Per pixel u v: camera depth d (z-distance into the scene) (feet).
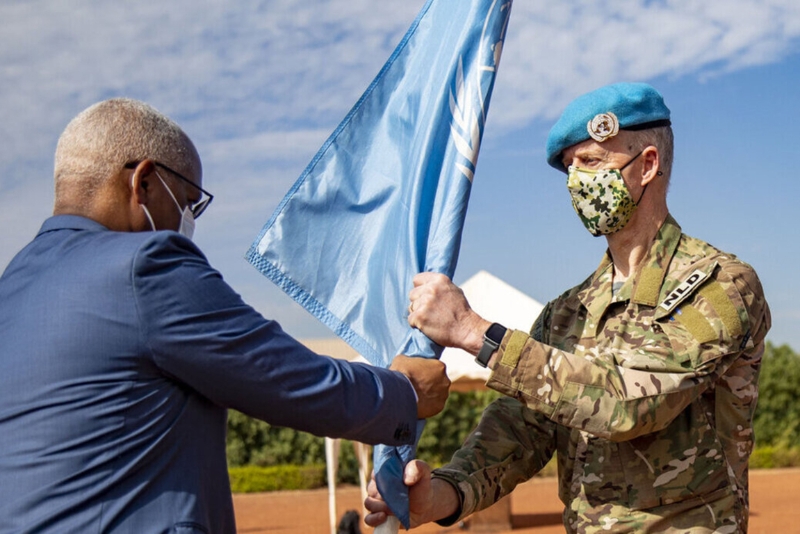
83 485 7.11
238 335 7.55
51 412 7.22
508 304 38.22
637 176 9.97
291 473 100.73
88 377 7.27
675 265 9.75
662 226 10.02
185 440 7.55
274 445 105.29
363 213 9.95
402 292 9.66
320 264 9.82
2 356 7.50
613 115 9.90
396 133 10.13
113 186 8.11
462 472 10.00
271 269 9.77
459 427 99.76
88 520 7.06
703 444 9.30
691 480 9.23
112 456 7.20
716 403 9.56
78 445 7.17
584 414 8.67
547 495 81.15
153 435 7.36
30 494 7.07
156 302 7.38
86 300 7.41
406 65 10.31
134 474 7.26
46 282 7.64
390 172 10.02
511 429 10.52
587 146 10.04
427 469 9.16
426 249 9.73
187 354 7.40
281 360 7.73
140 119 8.25
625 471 9.44
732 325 9.06
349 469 103.55
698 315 9.14
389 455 8.97
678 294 9.36
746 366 9.72
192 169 8.52
